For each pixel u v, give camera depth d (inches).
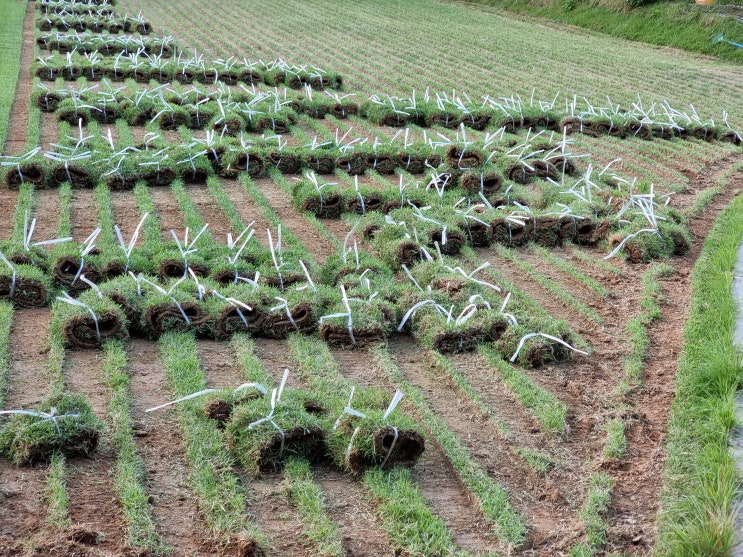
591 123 625.6
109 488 205.3
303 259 347.9
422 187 458.0
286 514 200.4
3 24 938.1
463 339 287.1
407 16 1212.5
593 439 238.5
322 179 481.1
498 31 1126.4
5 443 213.5
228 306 288.8
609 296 341.1
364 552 189.6
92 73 715.4
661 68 906.1
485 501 207.0
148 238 378.0
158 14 1127.6
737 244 390.0
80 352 272.1
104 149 481.4
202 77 730.8
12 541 184.1
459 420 246.2
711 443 225.6
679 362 279.0
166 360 267.6
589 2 1219.2
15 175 434.3
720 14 1058.7
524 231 395.5
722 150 601.6
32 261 318.7
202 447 220.2
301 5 1267.2
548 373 275.4
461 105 629.9
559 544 195.6
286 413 220.4
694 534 190.1
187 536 191.2
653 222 390.0
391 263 354.3
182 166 466.6
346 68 839.1
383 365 274.1
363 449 212.8
